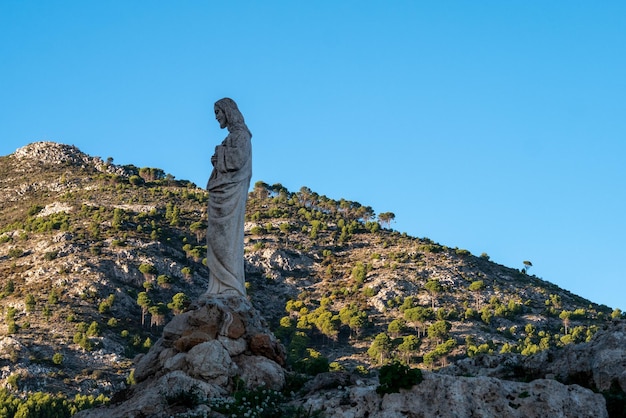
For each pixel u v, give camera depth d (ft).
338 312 501.97
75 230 579.89
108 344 415.85
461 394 77.36
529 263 626.64
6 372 367.45
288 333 451.53
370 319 488.44
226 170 98.27
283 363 94.22
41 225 596.70
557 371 89.20
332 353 422.00
